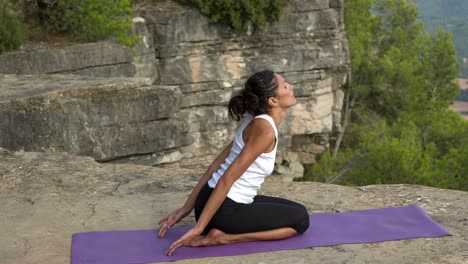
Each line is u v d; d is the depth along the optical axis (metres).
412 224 4.94
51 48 17.81
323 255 4.39
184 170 6.72
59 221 5.18
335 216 5.13
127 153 11.29
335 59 23.77
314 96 23.97
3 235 4.89
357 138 32.28
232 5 21.70
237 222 4.41
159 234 4.69
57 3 20.08
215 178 4.41
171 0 22.33
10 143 9.98
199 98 22.38
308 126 24.17
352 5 35.31
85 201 5.66
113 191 5.96
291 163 25.06
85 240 4.72
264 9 22.41
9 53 16.75
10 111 9.93
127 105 11.18
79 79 11.94
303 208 4.63
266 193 5.86
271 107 4.27
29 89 10.89
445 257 4.33
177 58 21.83
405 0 38.31
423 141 29.00
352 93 34.62
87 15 19.58
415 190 5.82
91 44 18.42
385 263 4.26
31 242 4.75
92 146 10.88
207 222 4.29
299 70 23.42
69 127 10.58
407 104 33.88
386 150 21.67
